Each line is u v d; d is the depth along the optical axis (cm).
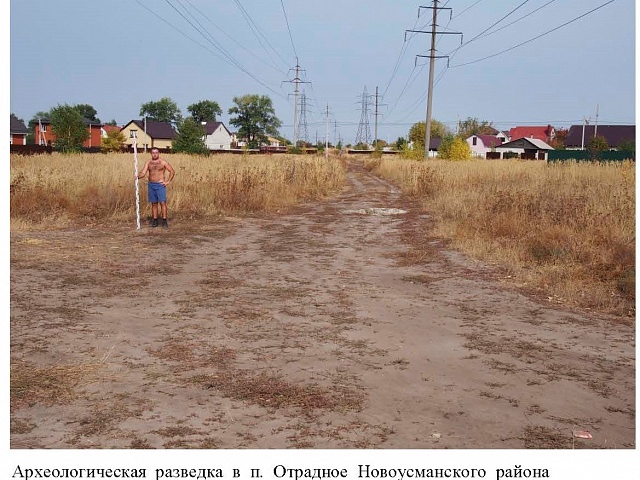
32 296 793
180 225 1553
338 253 1231
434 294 878
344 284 939
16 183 1678
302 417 451
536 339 665
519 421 452
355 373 550
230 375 536
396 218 1883
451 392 508
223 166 2633
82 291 834
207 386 509
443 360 591
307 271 1038
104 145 6350
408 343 644
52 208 1619
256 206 1970
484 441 418
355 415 457
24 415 442
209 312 755
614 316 763
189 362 568
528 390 515
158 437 411
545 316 761
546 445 414
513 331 695
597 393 512
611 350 630
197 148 4900
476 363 583
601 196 1605
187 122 5025
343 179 3856
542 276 959
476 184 2480
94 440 405
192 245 1273
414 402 484
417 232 1534
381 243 1373
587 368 574
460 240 1311
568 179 2355
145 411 454
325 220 1816
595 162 3158
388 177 4394
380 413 461
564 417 461
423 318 746
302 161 3391
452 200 1953
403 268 1077
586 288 887
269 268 1059
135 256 1120
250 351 606
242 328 688
